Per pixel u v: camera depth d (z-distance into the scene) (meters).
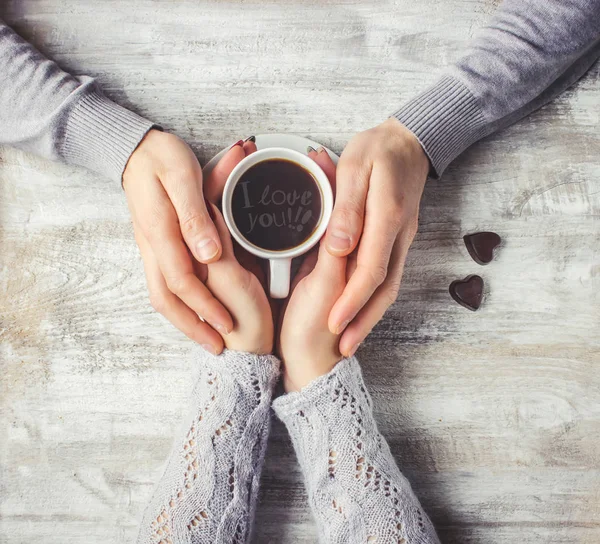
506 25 0.58
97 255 0.62
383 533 0.55
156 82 0.62
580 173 0.62
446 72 0.59
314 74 0.62
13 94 0.58
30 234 0.62
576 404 0.62
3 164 0.62
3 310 0.62
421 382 0.62
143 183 0.55
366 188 0.55
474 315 0.62
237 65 0.62
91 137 0.58
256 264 0.59
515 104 0.59
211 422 0.56
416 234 0.62
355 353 0.62
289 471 0.61
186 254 0.54
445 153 0.59
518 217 0.62
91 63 0.62
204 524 0.55
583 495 0.61
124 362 0.61
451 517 0.61
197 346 0.60
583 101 0.62
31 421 0.61
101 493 0.61
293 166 0.54
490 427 0.62
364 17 0.63
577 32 0.58
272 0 0.63
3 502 0.61
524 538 0.61
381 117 0.62
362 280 0.53
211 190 0.57
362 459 0.56
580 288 0.62
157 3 0.63
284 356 0.57
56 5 0.63
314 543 0.61
